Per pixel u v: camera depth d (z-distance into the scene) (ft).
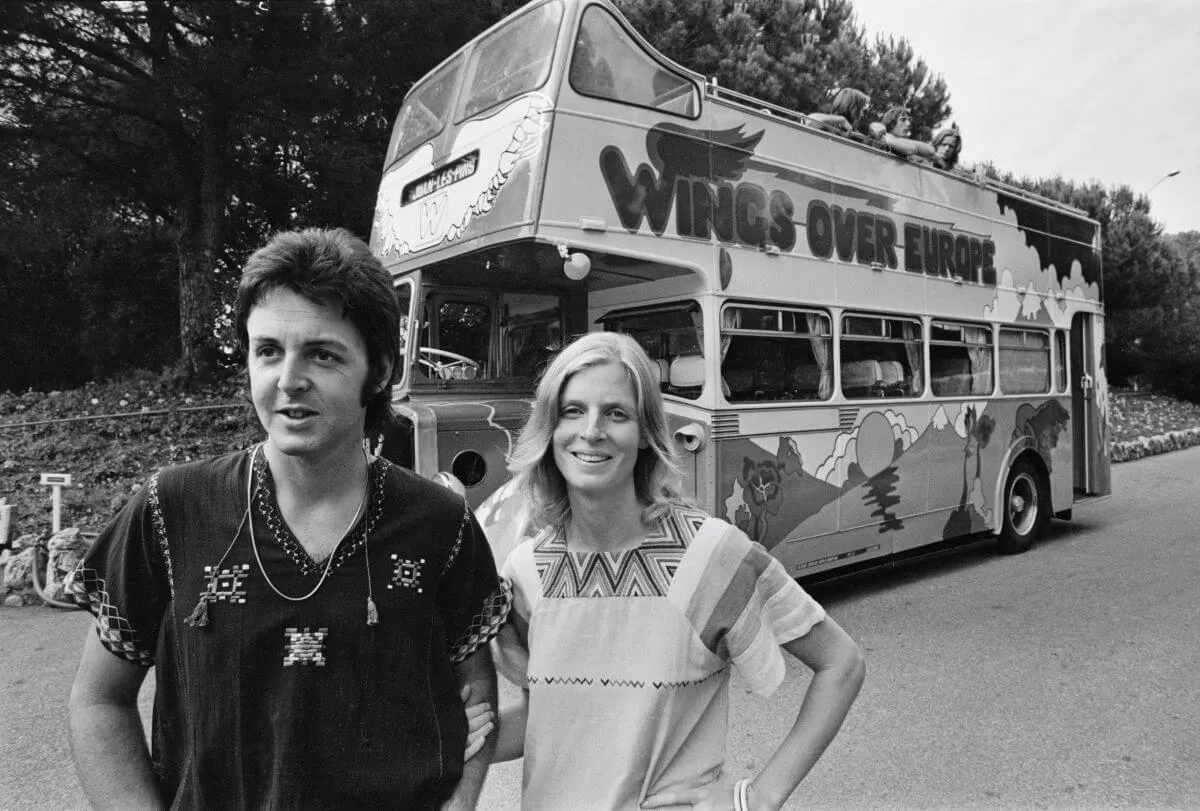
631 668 5.24
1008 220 26.68
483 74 16.49
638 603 5.30
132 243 47.03
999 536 25.81
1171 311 77.36
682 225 16.63
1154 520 31.42
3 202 40.50
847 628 18.24
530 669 5.51
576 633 5.37
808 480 19.10
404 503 4.71
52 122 35.12
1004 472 25.57
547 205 14.46
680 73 16.84
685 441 17.07
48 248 44.42
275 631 4.25
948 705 13.71
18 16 29.78
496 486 15.69
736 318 17.67
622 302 18.72
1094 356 31.22
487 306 17.95
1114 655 16.02
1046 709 13.46
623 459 5.40
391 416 5.07
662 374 18.01
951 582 22.41
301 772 4.18
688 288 17.30
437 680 4.72
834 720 5.31
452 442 15.21
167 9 32.09
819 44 50.19
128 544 4.42
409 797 4.37
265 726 4.23
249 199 43.55
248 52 32.19
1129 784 10.96
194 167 39.40
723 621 5.24
